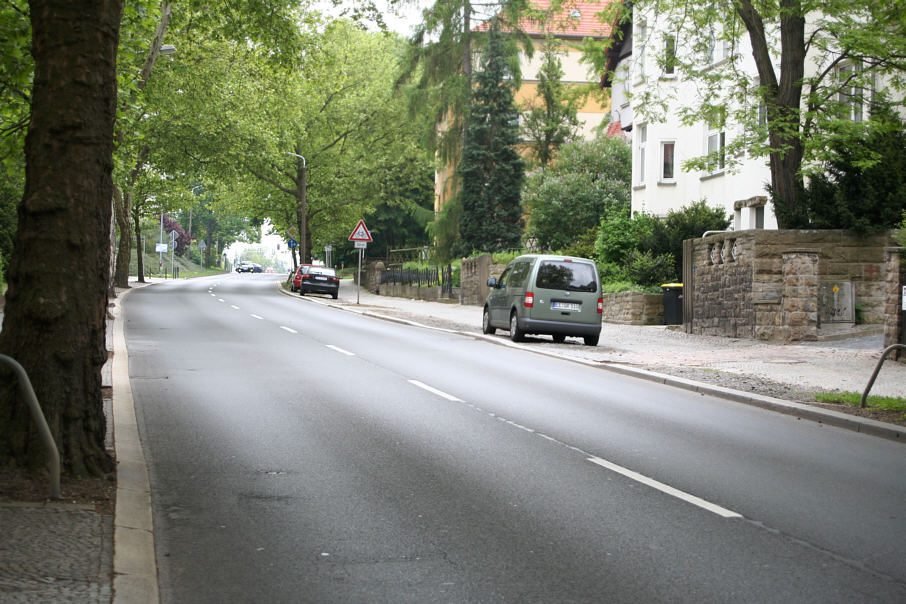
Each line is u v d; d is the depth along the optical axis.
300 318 28.56
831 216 20.45
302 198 55.88
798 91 21.20
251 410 10.56
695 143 32.25
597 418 10.43
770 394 12.09
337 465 7.72
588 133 64.69
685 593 4.67
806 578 4.93
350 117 57.44
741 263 20.38
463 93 45.41
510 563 5.14
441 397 11.88
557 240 41.16
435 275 43.47
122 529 5.39
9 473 6.00
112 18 6.45
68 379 6.31
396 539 5.59
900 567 5.14
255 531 5.75
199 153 47.06
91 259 6.43
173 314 28.66
